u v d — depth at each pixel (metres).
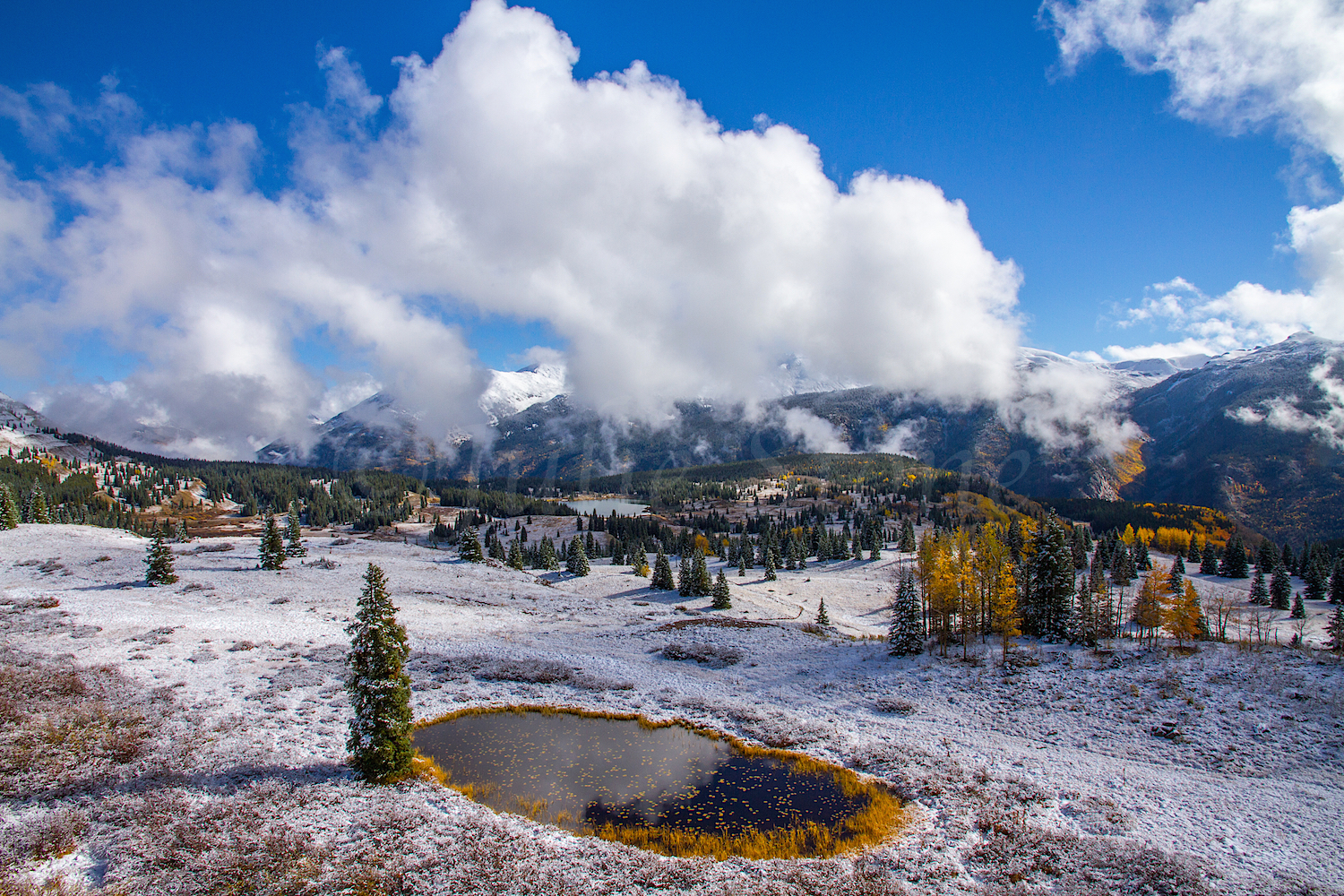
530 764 32.97
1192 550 154.12
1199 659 46.22
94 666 38.75
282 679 40.22
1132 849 23.69
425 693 42.97
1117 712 39.72
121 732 29.17
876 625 94.19
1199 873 21.94
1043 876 22.20
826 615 87.88
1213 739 35.38
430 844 22.75
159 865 19.52
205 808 23.41
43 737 27.41
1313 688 39.53
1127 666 46.56
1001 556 57.75
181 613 56.09
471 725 38.47
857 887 21.17
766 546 146.25
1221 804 28.20
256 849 20.88
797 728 38.50
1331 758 32.50
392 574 86.12
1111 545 137.88
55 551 80.56
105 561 76.75
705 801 29.17
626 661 53.72
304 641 50.44
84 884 18.41
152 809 22.78
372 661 27.89
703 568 101.56
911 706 42.72
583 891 20.56
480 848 22.80
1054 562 58.41
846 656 56.66
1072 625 56.91
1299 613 89.75
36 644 42.78
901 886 21.48
